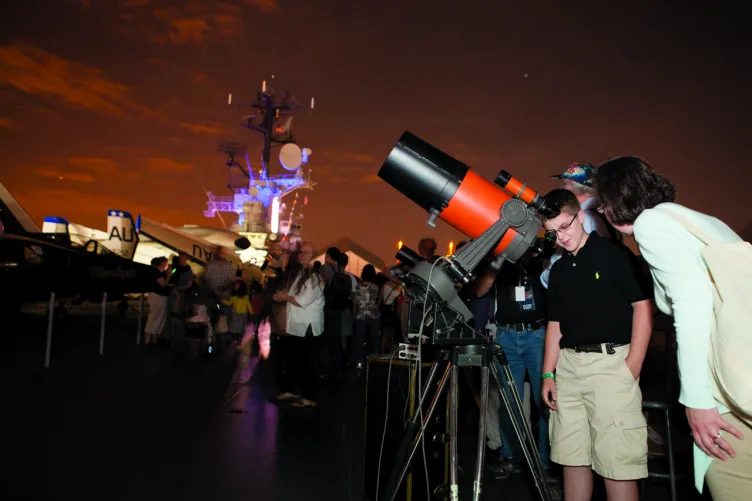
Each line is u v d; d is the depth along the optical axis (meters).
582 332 2.51
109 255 14.27
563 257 2.71
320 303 5.92
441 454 3.06
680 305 1.78
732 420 1.80
